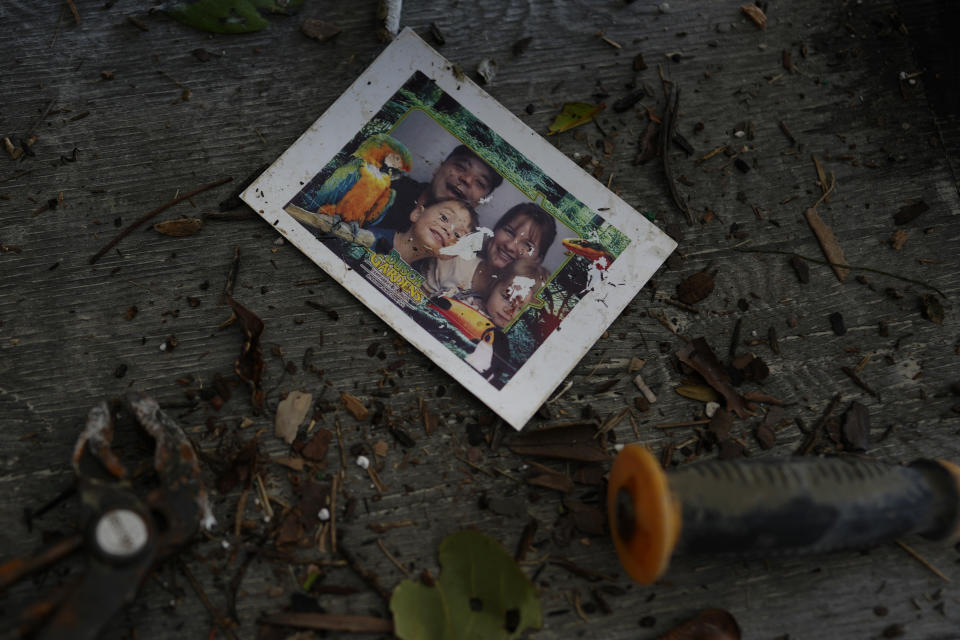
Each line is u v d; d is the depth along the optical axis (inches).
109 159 20.6
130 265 20.1
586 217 20.6
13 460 19.3
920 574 19.4
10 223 20.2
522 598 18.7
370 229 20.4
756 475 18.0
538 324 20.2
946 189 21.0
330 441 19.6
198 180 20.6
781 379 20.2
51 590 18.3
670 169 21.0
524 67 21.3
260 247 20.3
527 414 19.8
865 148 21.2
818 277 20.6
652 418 20.0
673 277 20.6
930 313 20.4
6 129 20.7
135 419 18.8
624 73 21.4
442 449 19.7
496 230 20.5
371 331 20.1
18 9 21.1
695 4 21.6
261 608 18.8
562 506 19.5
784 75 21.5
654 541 17.4
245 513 19.2
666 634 18.9
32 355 19.7
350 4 21.4
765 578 19.3
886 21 21.6
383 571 19.1
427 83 21.0
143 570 17.5
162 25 21.2
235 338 19.9
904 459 19.9
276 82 21.0
